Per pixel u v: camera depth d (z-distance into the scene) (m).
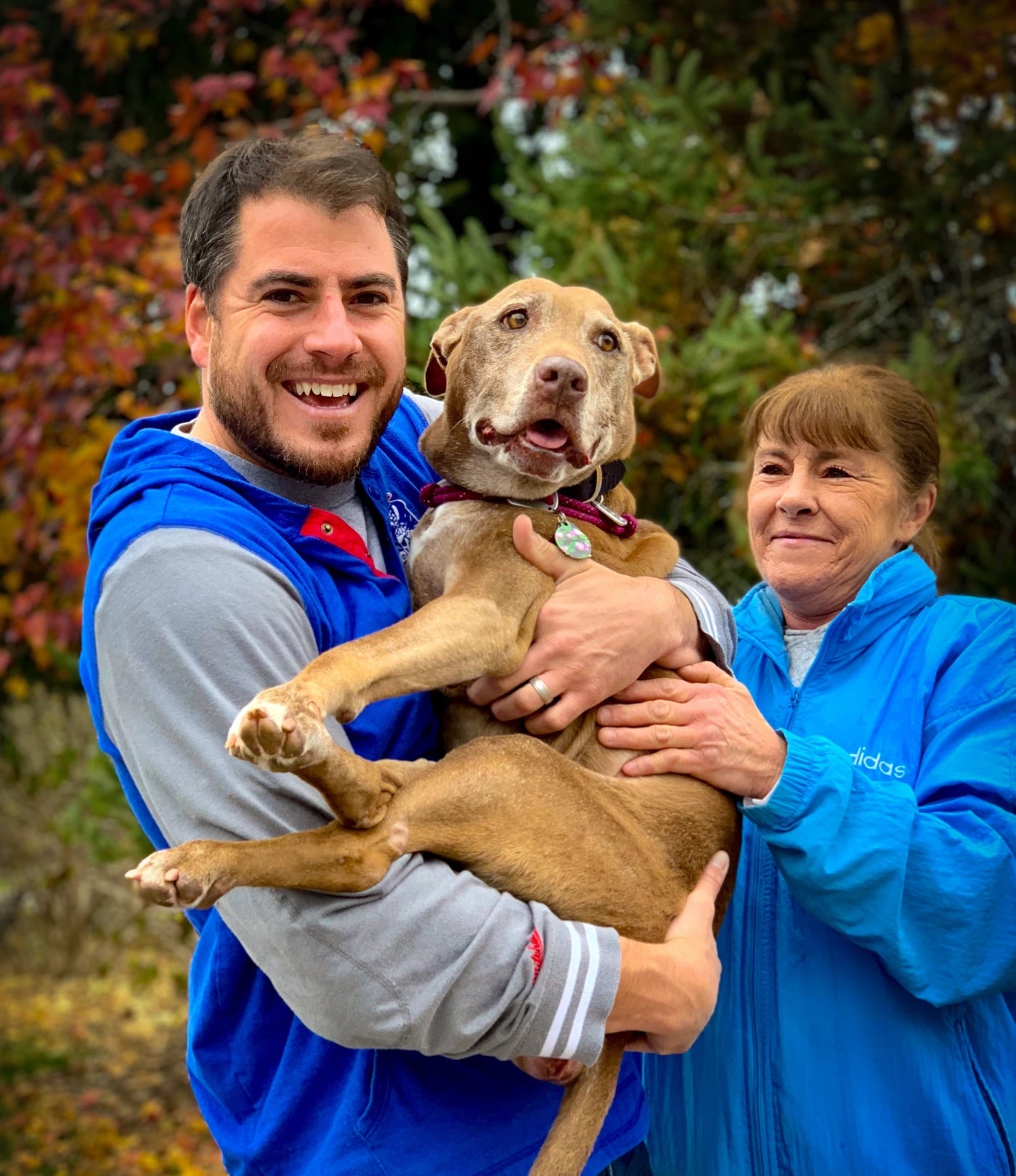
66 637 5.62
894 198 5.70
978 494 5.14
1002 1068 2.63
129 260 5.87
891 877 2.52
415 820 2.16
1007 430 5.91
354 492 2.65
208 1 6.85
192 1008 2.46
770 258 5.76
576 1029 2.10
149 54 7.36
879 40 6.17
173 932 7.77
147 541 2.17
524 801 2.29
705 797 2.58
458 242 5.73
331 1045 2.28
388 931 2.03
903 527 3.04
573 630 2.53
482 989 2.05
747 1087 2.69
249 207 2.35
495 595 2.51
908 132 5.92
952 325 5.95
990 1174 2.53
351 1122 2.22
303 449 2.39
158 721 2.09
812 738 2.67
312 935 2.01
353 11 7.19
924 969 2.53
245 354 2.35
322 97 6.22
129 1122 7.38
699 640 2.77
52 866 9.62
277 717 1.92
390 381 2.47
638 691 2.63
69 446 5.83
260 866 1.96
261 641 2.13
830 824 2.55
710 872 2.51
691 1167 2.74
